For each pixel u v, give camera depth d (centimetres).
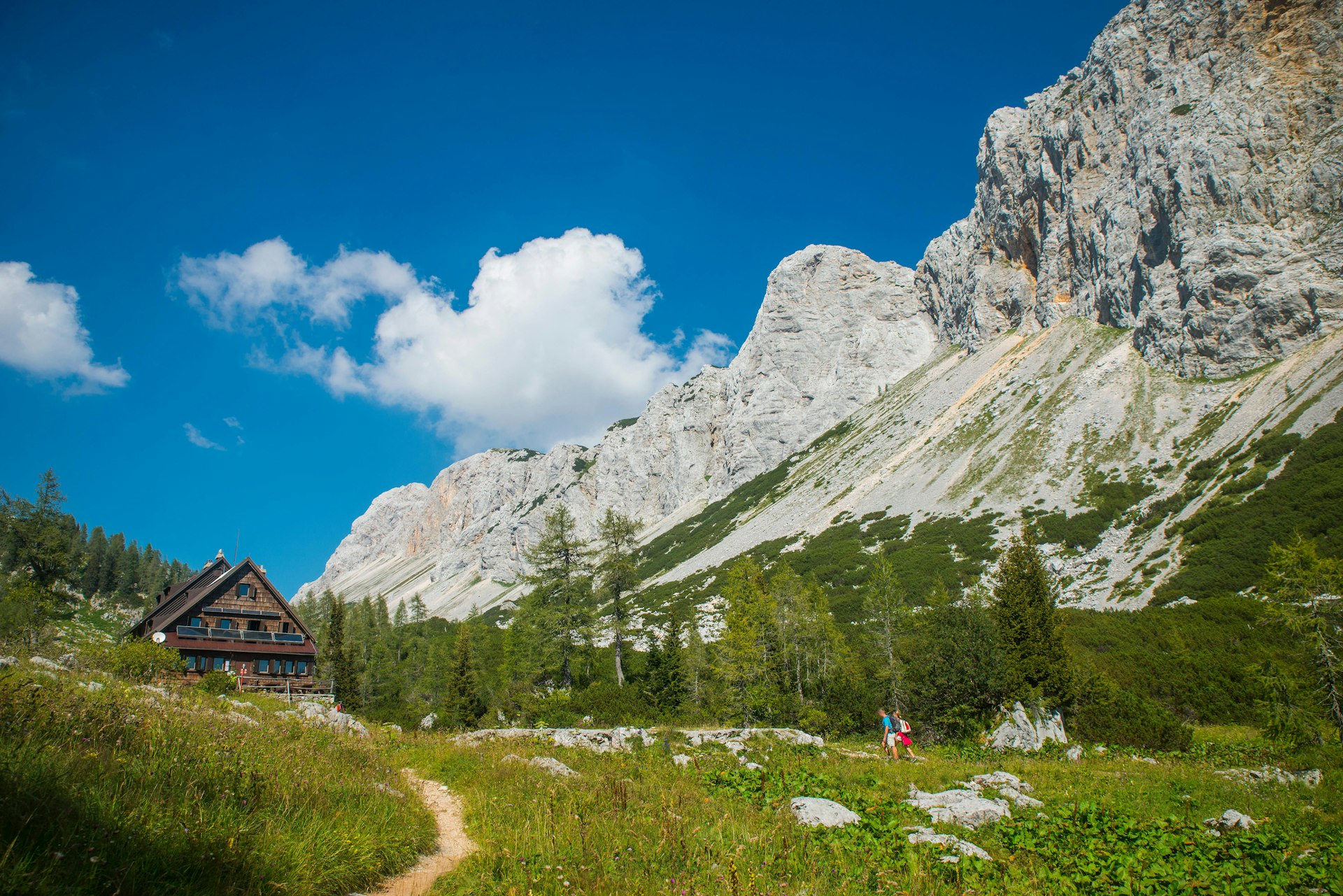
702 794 1631
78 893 656
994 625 3897
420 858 1140
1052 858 1244
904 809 1564
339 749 1677
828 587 9512
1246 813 1858
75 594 9850
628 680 5547
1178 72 12619
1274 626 4678
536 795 1491
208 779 1047
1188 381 10588
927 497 11488
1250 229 10606
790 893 991
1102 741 3609
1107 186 13350
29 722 970
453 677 5109
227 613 4741
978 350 15650
